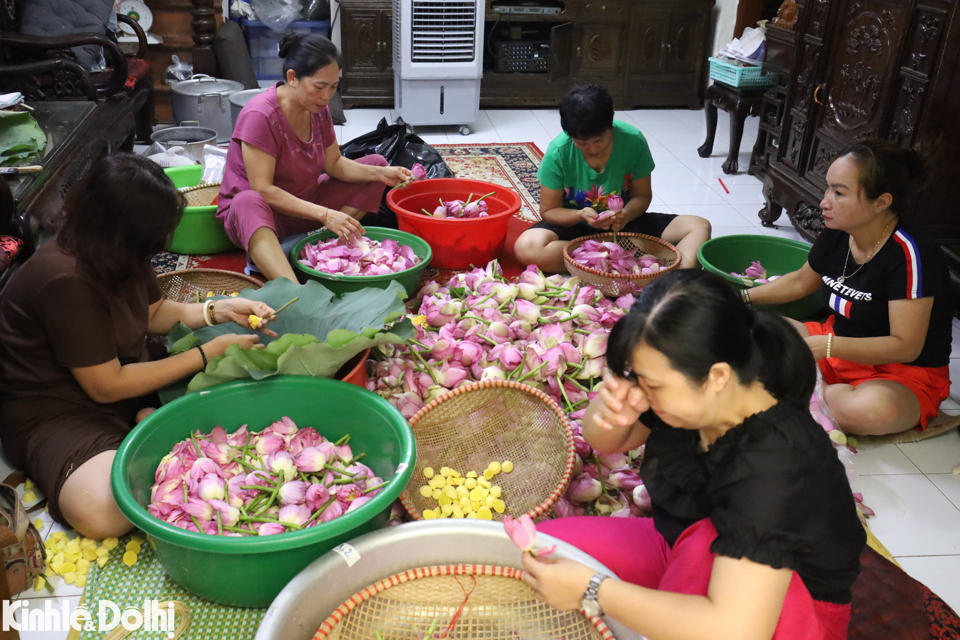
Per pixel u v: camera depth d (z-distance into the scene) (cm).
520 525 120
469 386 185
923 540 184
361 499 156
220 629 151
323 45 245
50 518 179
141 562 167
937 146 224
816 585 110
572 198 288
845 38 310
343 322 204
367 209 299
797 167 347
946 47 254
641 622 109
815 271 228
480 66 480
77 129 291
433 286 253
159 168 159
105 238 156
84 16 391
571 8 532
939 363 212
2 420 178
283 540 136
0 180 211
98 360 166
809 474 103
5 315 169
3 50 354
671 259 272
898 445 216
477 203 293
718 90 441
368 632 135
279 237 280
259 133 253
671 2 538
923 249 197
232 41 483
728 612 101
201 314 197
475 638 138
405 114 488
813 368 107
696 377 98
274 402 178
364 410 173
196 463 161
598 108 247
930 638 146
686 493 121
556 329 213
